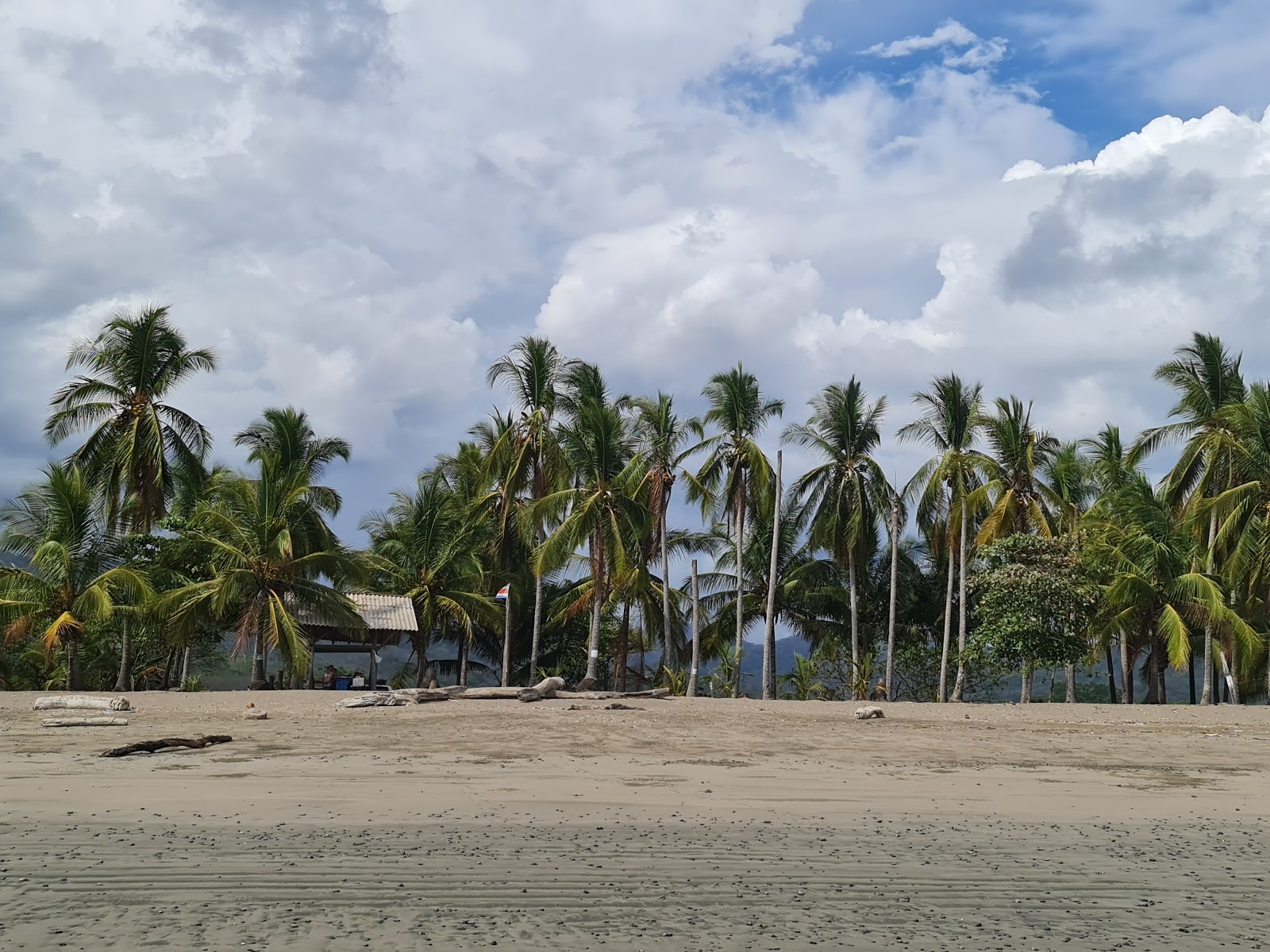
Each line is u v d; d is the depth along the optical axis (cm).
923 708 2588
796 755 1427
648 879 674
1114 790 1134
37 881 641
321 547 3738
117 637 3853
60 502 3173
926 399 3859
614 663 4684
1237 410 3269
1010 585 3356
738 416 3912
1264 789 1162
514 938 545
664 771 1223
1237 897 657
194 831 805
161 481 3422
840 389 4038
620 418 3731
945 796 1066
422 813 901
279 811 900
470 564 4156
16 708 2086
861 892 653
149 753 1320
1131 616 3569
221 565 3481
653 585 4384
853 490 3975
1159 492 3853
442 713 2088
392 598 3938
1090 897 652
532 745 1500
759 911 606
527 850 755
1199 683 6788
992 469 3747
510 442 3969
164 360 3531
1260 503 3244
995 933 573
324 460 4134
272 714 2016
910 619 4731
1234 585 3366
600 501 3569
